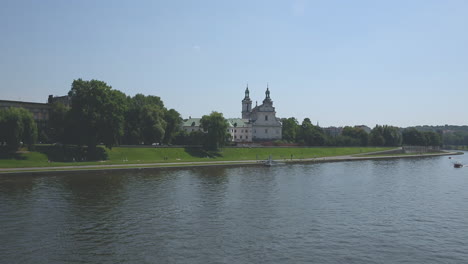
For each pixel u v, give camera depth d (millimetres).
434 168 132000
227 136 161875
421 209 58688
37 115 141125
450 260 36656
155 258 35656
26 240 40375
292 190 75000
